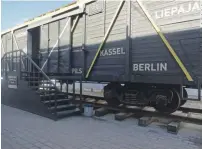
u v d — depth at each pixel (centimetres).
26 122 521
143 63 551
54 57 841
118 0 605
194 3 461
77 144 369
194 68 460
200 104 835
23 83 688
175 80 493
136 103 620
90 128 476
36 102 622
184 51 475
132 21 576
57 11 826
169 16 502
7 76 796
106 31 640
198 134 441
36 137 404
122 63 595
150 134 436
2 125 488
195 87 521
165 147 361
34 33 1000
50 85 704
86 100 856
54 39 841
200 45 449
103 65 653
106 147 358
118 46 607
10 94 769
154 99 584
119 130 463
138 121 531
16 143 367
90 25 696
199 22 453
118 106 712
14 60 1066
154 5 529
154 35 529
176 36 489
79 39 739
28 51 971
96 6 672
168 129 452
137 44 564
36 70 905
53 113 558
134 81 567
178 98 546
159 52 521
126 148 355
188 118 548
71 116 597
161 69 517
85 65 716
